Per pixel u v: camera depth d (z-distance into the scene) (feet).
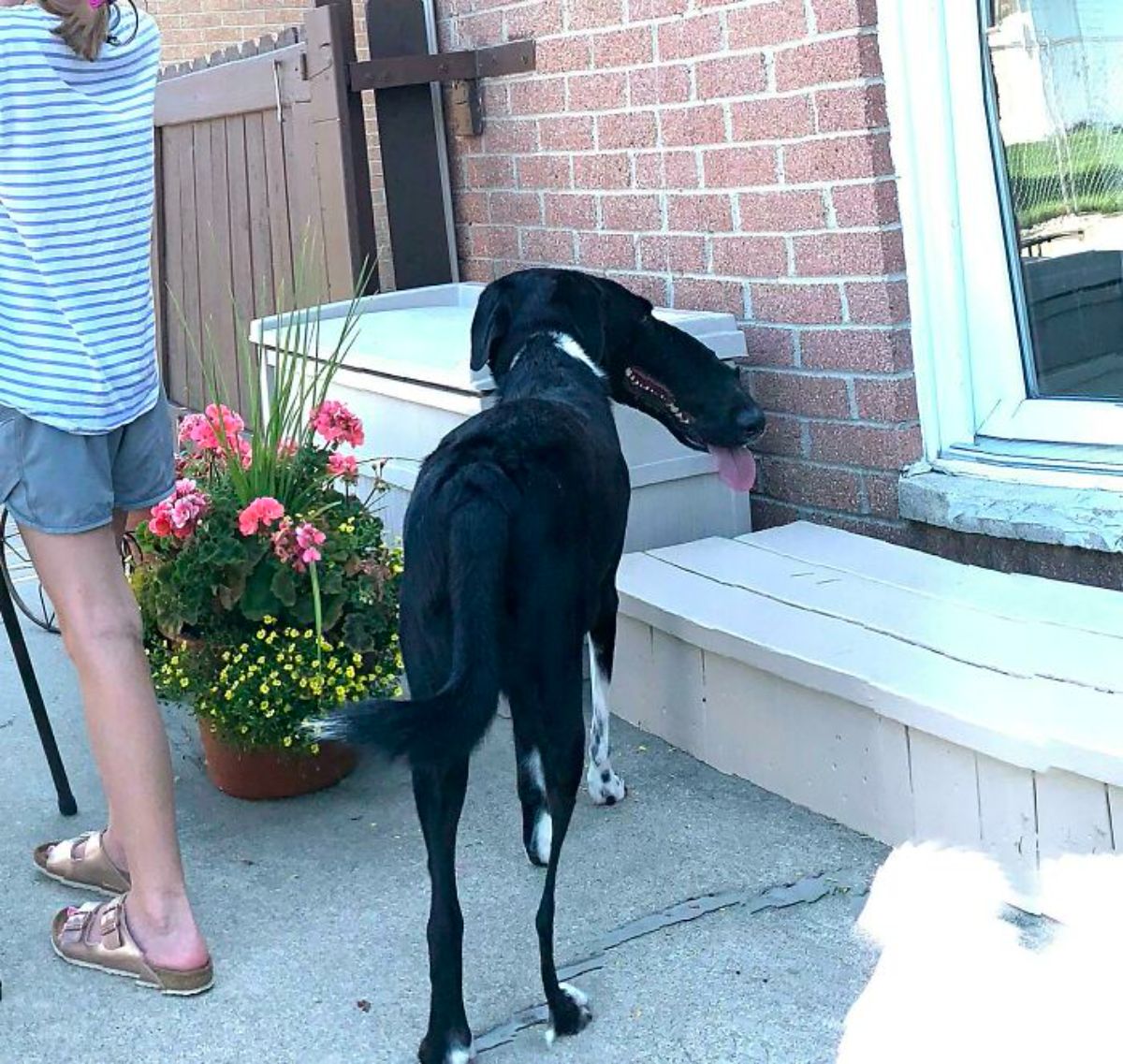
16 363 9.01
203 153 22.94
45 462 9.11
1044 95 12.50
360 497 15.52
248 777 11.93
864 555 13.00
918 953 9.32
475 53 17.79
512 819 11.56
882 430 13.35
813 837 10.87
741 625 11.46
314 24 18.31
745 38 13.82
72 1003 9.44
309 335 15.03
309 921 10.23
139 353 9.50
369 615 11.69
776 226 13.99
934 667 10.38
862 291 13.23
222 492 12.02
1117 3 11.84
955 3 12.66
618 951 9.61
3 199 8.81
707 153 14.61
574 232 16.92
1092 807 9.17
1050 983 8.89
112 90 9.15
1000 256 13.00
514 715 9.02
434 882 8.51
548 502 8.91
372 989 9.39
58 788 11.90
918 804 10.32
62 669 15.11
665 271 15.62
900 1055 8.34
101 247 9.14
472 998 9.23
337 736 7.77
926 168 12.94
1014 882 9.75
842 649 10.82
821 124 13.23
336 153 18.45
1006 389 13.20
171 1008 9.32
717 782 11.87
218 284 22.86
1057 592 11.76
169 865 9.56
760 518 14.93
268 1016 9.18
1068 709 9.46
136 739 9.46
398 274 18.79
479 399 12.98
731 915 9.92
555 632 8.87
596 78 15.93
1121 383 12.46
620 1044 8.66
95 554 9.46
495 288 11.66
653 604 12.10
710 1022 8.80
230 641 11.59
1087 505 11.91
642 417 13.58
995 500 12.43
